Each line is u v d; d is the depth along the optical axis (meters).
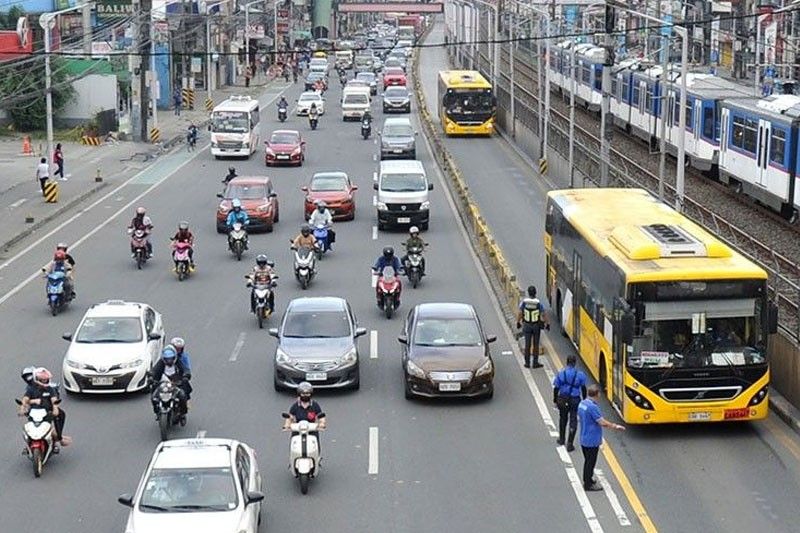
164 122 155.25
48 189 92.81
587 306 49.16
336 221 86.38
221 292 65.31
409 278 66.19
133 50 132.62
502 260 66.19
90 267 71.75
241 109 120.50
